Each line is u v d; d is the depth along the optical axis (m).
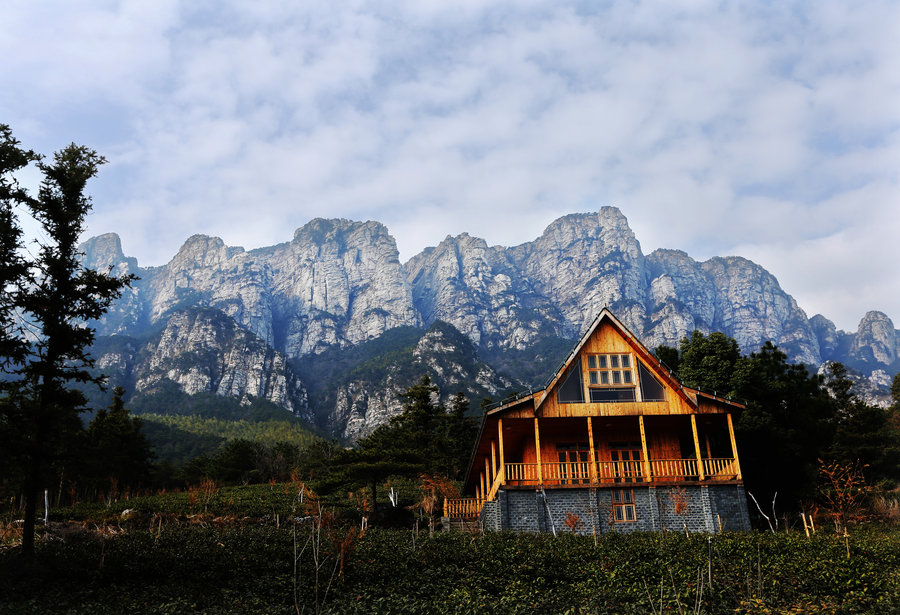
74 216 24.44
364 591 20.80
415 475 42.09
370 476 40.34
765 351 44.59
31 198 23.98
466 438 66.56
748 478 39.75
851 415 48.88
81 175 24.78
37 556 22.73
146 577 21.98
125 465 64.19
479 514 37.41
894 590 18.41
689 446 39.12
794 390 42.22
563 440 35.53
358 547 25.34
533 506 31.61
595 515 31.33
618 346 34.50
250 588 21.08
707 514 31.28
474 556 24.28
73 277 24.36
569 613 17.75
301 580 21.70
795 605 17.94
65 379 24.12
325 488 39.97
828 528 31.30
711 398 33.53
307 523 34.91
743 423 39.81
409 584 21.44
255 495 46.88
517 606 18.39
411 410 66.69
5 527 30.31
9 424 21.86
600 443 35.44
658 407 33.41
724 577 19.97
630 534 28.77
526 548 24.84
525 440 36.88
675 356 48.88
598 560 23.23
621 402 33.44
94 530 30.36
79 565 22.36
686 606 17.70
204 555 24.05
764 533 28.25
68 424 23.25
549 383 33.56
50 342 23.86
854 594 18.39
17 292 22.95
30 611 17.58
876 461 43.00
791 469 39.41
